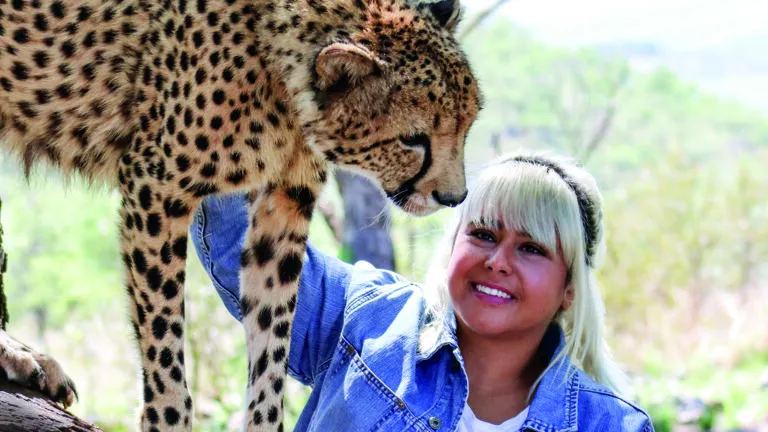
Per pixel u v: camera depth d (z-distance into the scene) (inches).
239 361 308.5
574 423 137.0
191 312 299.7
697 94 1876.2
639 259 554.6
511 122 1332.4
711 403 399.5
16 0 153.9
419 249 272.7
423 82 148.4
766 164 980.6
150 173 148.2
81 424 118.1
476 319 140.5
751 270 639.1
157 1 150.6
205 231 162.2
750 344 514.0
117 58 153.0
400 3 155.1
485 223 140.7
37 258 630.5
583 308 145.6
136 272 150.1
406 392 138.6
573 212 141.9
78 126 158.7
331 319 155.5
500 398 145.0
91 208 652.1
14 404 116.6
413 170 152.5
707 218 644.7
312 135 151.3
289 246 157.8
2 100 159.6
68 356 415.2
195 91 144.6
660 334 523.8
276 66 147.1
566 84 1476.4
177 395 150.9
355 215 272.2
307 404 151.9
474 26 289.4
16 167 167.8
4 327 159.2
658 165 658.8
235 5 145.9
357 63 144.8
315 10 149.1
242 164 150.2
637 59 2694.4
